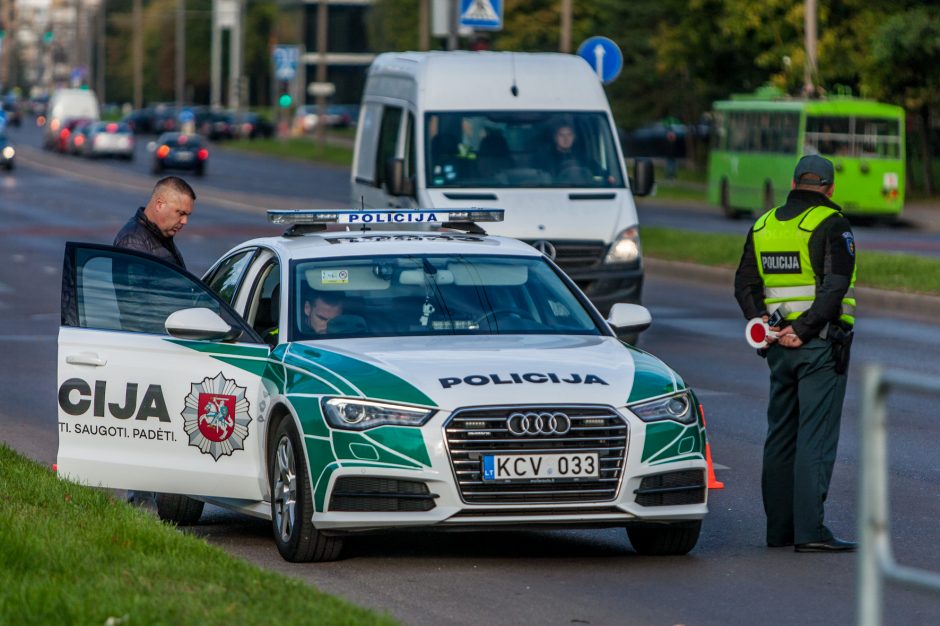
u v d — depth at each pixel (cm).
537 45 17662
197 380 2050
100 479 2070
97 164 18212
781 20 12012
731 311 5291
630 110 16438
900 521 2212
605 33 16750
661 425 1898
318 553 1922
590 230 4150
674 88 16300
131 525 1836
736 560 1977
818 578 1867
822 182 2039
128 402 2059
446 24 6562
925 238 8394
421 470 1838
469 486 1847
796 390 2050
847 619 1659
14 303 5284
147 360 2059
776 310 2033
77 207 10538
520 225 4119
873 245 7700
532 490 1853
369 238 2292
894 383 1012
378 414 1862
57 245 7575
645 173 4309
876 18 11712
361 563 1941
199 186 13725
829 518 2267
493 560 1967
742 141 10612
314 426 1889
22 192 12144
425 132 4303
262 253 2273
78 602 1464
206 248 7350
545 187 4244
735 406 3359
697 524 1966
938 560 1961
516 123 4341
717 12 13275
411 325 2083
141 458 2066
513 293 2161
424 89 4369
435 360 1939
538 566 1928
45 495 1992
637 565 1941
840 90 12531
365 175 4884
